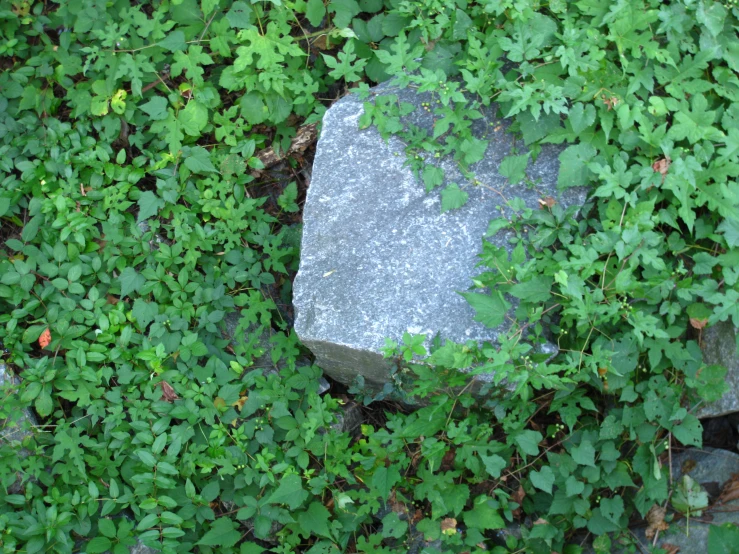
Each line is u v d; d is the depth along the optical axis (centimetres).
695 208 177
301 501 177
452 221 185
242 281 201
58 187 204
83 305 190
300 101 204
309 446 184
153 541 174
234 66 199
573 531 176
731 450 174
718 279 173
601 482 172
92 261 196
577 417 180
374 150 193
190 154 204
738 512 166
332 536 181
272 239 204
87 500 179
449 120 184
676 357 169
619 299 171
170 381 187
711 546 157
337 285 185
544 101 176
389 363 180
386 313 181
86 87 209
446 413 181
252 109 206
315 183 193
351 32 204
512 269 172
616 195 170
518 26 182
